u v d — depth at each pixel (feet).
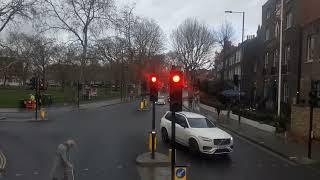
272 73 133.08
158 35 298.35
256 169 53.93
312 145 73.00
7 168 51.72
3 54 212.02
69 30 195.42
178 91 42.27
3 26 127.24
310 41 100.89
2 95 231.30
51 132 86.89
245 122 115.75
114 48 264.31
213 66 328.29
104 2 194.18
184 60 299.99
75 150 64.03
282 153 64.75
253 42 171.01
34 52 282.36
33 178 46.70
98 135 83.10
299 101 102.01
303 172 52.65
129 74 286.25
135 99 296.30
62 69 321.73
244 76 178.40
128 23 220.23
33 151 63.57
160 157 57.67
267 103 137.49
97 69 320.70
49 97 177.99
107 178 47.11
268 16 145.18
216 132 63.36
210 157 61.82
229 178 48.32
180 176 38.70
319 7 104.37
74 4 191.72
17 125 100.07
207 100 210.38
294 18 113.70
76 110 160.56
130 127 99.40
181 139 67.77
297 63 109.70
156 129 95.25
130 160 57.52
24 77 333.21
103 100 252.83
